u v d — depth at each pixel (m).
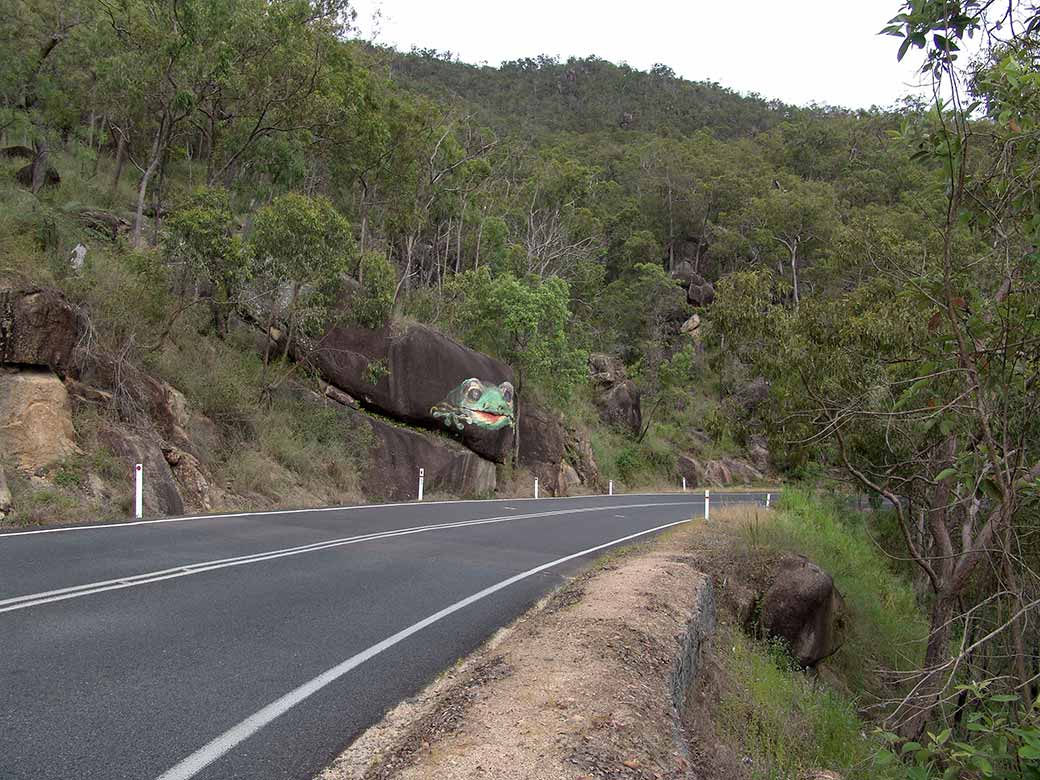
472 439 25.88
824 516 21.05
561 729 4.38
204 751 4.00
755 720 7.71
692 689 7.18
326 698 4.96
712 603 10.26
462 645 6.50
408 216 32.31
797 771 6.73
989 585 12.02
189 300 18.98
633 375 51.41
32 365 13.79
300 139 25.91
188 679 5.07
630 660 5.96
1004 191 5.02
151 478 14.14
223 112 24.20
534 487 28.67
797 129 81.81
